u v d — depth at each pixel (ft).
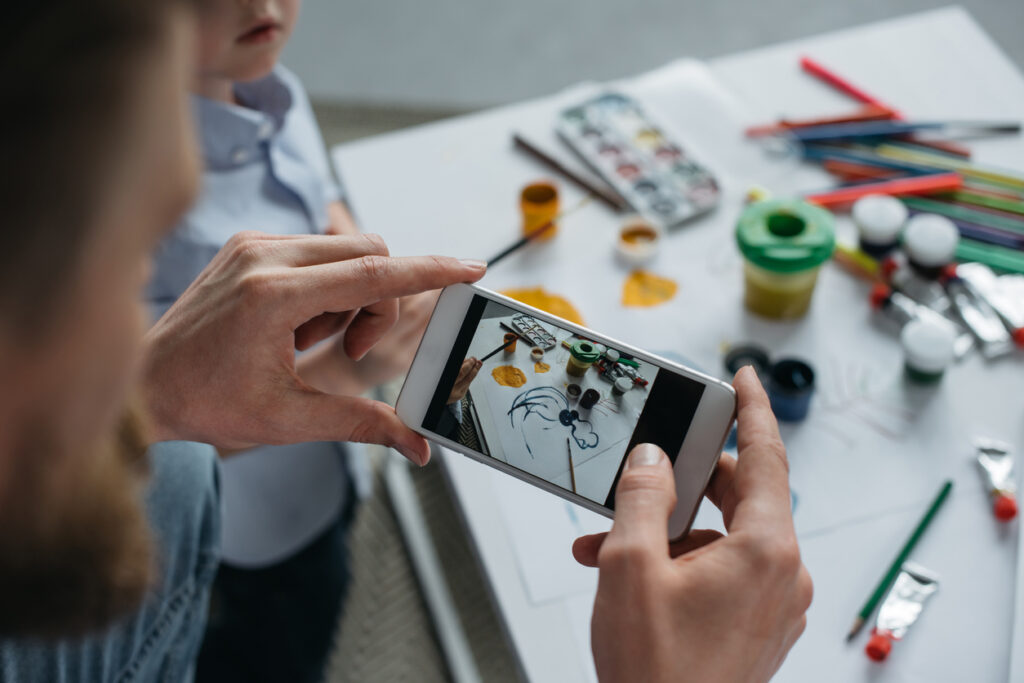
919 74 3.66
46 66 0.67
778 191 3.32
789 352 2.84
